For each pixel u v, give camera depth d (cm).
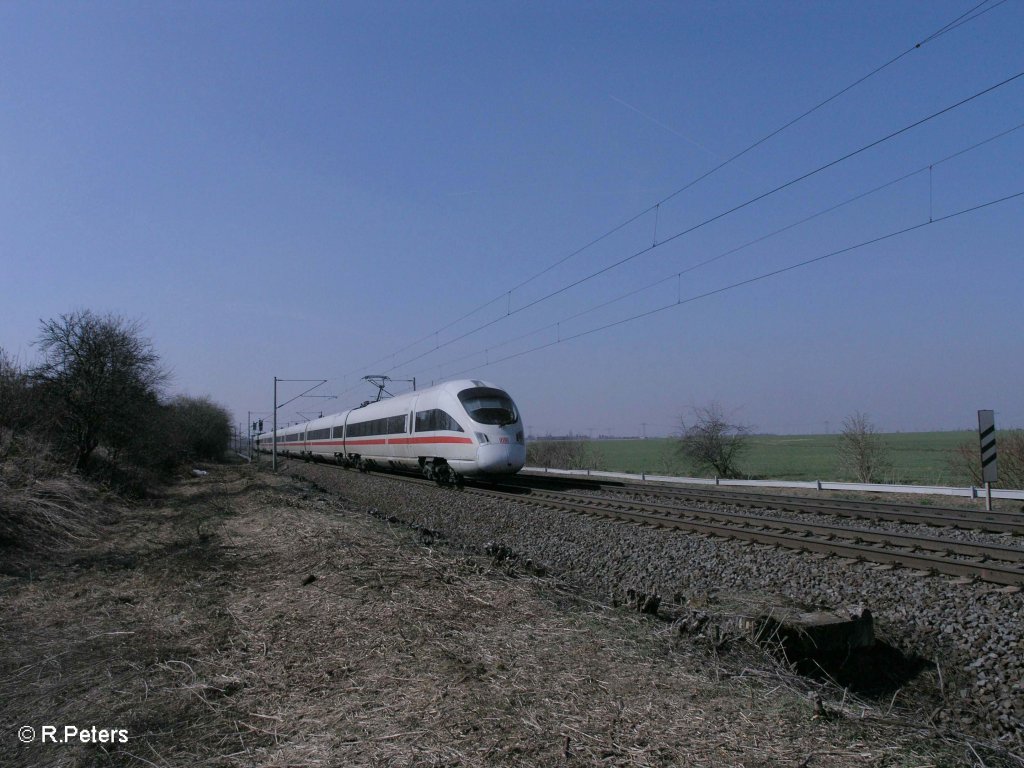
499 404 2295
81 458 2138
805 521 1381
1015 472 2058
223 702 459
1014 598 742
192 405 5478
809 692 484
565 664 505
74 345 2167
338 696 458
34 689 493
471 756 369
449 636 568
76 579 868
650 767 356
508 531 1506
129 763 380
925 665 665
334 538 1039
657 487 2264
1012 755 403
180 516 1691
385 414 3033
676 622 633
